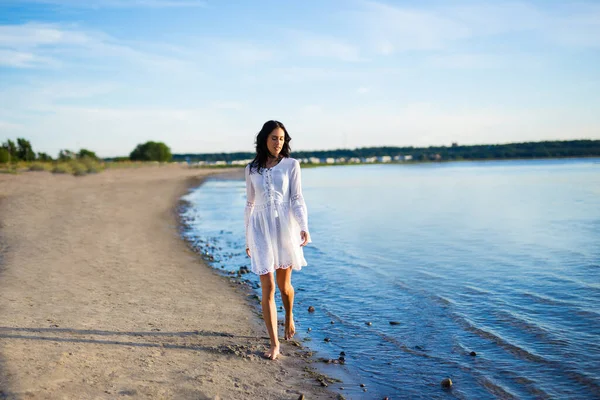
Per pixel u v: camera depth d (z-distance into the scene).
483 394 3.53
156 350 4.10
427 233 11.71
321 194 27.58
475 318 5.22
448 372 3.92
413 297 6.12
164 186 33.84
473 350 4.36
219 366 3.87
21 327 4.35
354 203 21.12
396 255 8.98
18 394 2.98
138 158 102.06
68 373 3.40
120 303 5.49
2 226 11.26
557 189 25.59
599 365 3.92
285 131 4.14
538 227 12.20
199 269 7.81
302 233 4.12
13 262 7.36
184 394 3.28
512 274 7.19
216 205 21.27
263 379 3.72
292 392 3.52
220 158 150.12
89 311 5.06
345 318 5.38
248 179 4.23
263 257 4.05
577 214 14.64
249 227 4.23
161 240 10.62
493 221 13.67
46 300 5.38
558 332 4.70
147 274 7.13
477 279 6.95
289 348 4.49
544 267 7.60
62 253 8.26
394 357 4.26
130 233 11.22
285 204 4.16
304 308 5.79
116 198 21.41
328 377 3.85
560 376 3.76
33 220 12.48
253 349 4.35
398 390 3.62
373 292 6.41
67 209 15.55
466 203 19.61
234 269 8.05
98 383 3.30
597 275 6.98
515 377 3.78
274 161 4.18
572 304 5.60
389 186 33.88
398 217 15.33
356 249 9.70
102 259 7.96
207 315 5.29
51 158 60.56
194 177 53.72
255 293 6.45
